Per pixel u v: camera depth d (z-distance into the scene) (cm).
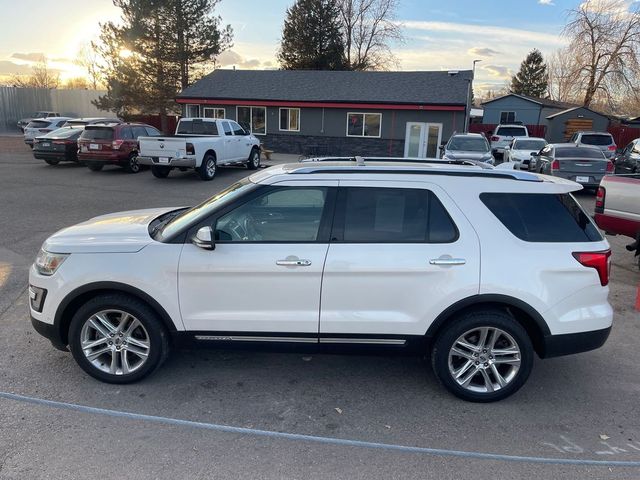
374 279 354
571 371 421
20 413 341
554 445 321
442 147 1855
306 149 2741
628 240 917
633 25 3491
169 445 312
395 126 2609
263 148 2730
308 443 318
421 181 365
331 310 360
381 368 421
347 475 288
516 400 374
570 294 353
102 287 363
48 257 373
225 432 327
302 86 2830
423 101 2519
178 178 1695
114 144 1714
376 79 2833
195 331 368
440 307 353
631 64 3494
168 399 364
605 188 718
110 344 377
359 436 326
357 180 367
